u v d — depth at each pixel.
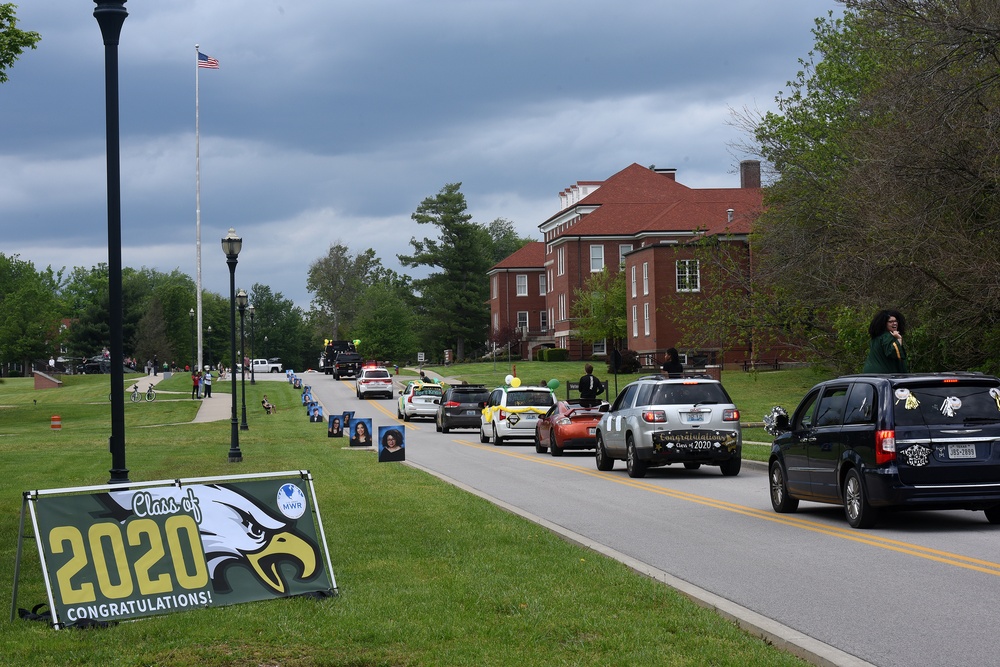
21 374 144.25
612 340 87.62
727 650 6.87
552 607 8.28
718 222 82.38
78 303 179.00
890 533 13.13
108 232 11.79
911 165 26.33
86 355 142.88
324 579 8.80
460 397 41.25
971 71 26.09
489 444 34.66
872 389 13.50
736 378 56.31
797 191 37.50
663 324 70.44
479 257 119.44
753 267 49.84
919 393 13.18
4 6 38.06
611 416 22.75
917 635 7.67
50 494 7.93
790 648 7.12
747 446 26.16
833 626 8.00
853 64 41.81
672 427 20.95
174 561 8.21
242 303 44.69
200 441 35.16
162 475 21.81
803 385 50.78
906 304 28.31
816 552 11.66
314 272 172.00
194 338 150.38
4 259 136.12
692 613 8.05
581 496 17.88
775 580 9.98
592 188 101.12
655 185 94.12
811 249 34.75
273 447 31.83
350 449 30.59
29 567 10.80
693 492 18.48
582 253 89.12
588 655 6.81
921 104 26.64
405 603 8.47
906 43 28.52
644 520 14.63
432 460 26.95
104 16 11.94
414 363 128.50
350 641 7.24
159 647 7.12
